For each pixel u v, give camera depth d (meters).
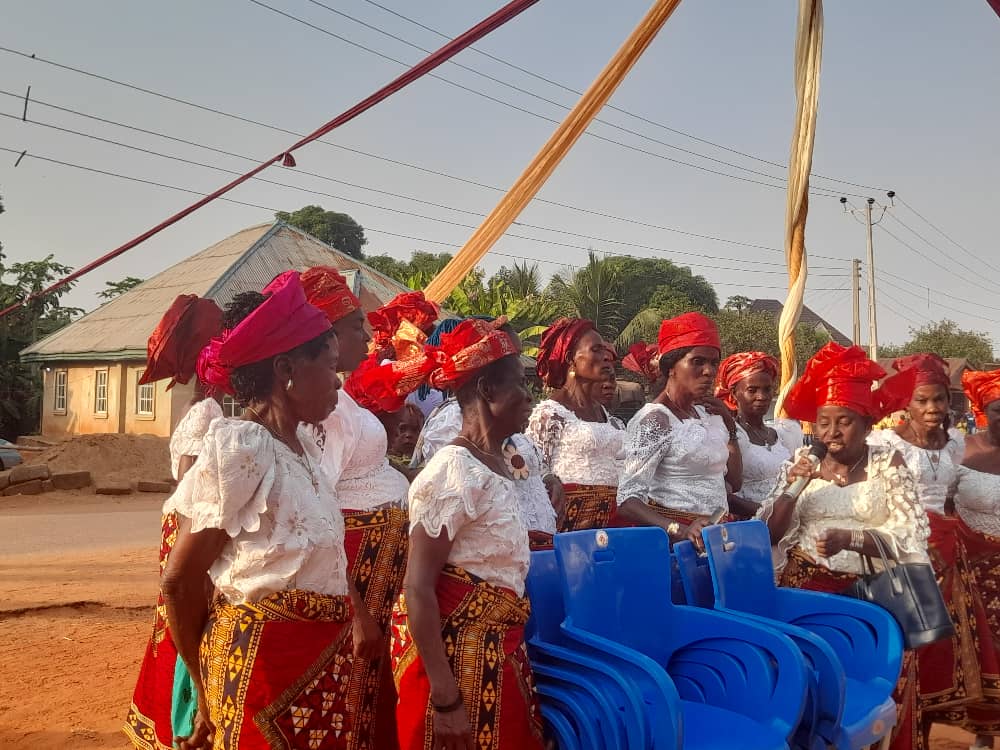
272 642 2.62
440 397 5.88
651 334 37.59
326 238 64.38
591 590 3.56
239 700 2.61
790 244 6.02
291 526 2.65
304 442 2.97
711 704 3.85
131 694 6.06
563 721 3.22
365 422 3.96
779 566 4.85
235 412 15.52
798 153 5.93
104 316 30.84
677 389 5.10
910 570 4.36
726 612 3.96
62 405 31.45
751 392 5.95
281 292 2.78
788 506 4.66
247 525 2.58
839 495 4.61
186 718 3.46
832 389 4.59
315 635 2.69
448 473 2.94
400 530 3.97
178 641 2.73
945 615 4.29
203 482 2.57
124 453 23.06
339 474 3.81
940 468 5.41
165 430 27.06
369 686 3.55
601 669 3.21
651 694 3.15
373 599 3.88
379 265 54.66
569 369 5.21
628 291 45.94
